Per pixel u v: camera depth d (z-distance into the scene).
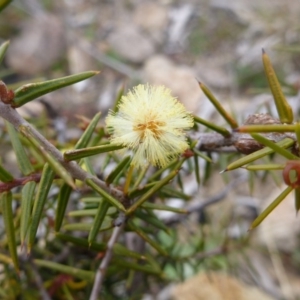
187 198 0.07
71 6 0.32
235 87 0.24
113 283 0.11
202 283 0.16
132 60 0.28
